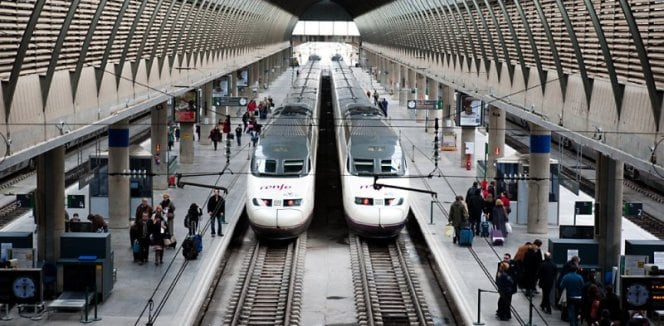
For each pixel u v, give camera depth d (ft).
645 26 61.16
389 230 106.42
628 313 64.75
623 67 66.18
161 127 133.08
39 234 82.74
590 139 69.56
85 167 146.92
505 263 73.46
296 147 112.06
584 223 112.37
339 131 152.76
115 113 91.71
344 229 121.60
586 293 68.44
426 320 79.20
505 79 119.65
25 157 60.29
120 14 86.33
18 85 62.59
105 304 76.79
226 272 97.30
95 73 86.53
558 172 111.14
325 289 91.04
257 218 104.06
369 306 81.92
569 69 82.84
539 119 87.30
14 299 69.92
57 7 72.38
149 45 114.93
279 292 88.84
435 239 103.30
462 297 80.07
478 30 133.90
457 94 151.23
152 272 87.56
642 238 102.53
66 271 76.28
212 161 161.99
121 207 107.55
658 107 57.88
